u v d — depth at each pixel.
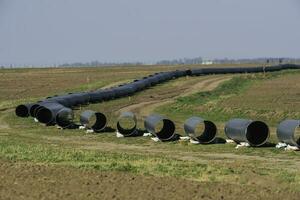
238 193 42.53
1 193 42.22
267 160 59.94
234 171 51.72
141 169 52.44
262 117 99.00
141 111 113.69
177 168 53.25
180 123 95.75
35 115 100.69
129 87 143.25
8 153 61.66
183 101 128.88
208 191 43.12
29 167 53.00
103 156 60.88
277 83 167.50
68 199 40.44
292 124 66.19
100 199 40.50
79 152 63.28
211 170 52.00
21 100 138.38
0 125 98.69
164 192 42.69
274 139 74.62
